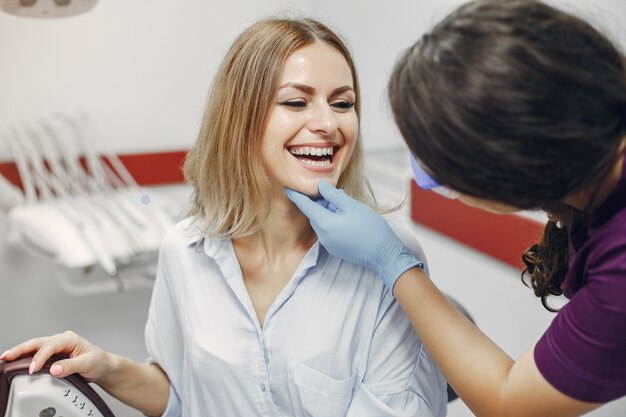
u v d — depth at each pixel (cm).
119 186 203
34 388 81
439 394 92
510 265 153
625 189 63
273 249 93
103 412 87
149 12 200
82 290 197
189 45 209
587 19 62
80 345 88
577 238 70
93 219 175
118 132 207
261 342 90
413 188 182
